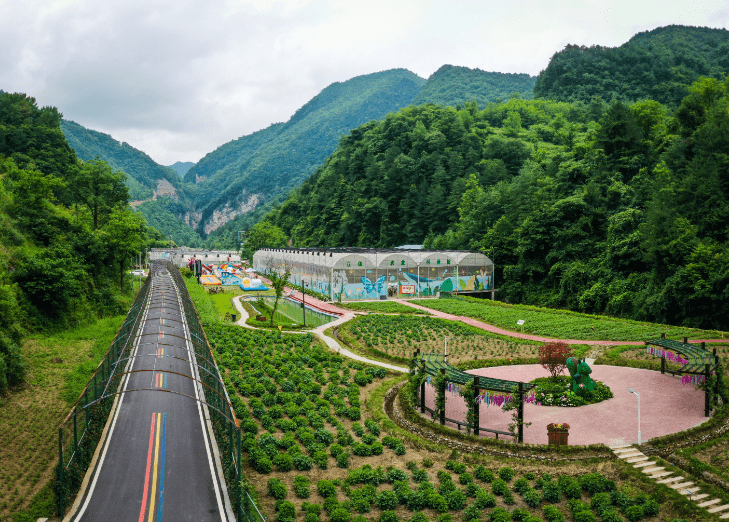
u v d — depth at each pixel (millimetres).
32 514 24906
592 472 29812
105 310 77062
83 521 24047
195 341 46344
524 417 38094
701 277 68500
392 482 29859
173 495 26375
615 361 53125
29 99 155375
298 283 125375
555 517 25500
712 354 42438
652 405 40000
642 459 30938
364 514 26281
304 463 30953
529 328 71125
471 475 29938
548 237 104250
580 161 114812
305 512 26188
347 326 72438
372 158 199125
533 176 130750
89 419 33000
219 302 105188
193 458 30531
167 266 167250
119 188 115562
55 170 135125
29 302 59062
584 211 101125
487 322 77500
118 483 27562
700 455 32031
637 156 108750
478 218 128750
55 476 28094
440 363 42562
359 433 36594
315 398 43562
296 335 67375
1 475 29516
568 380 43812
